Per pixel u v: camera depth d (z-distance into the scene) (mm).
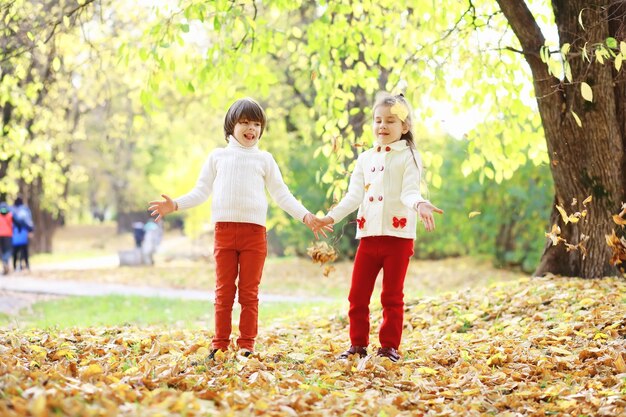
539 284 7078
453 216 17844
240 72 6703
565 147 6918
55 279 16719
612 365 4395
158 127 21531
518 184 16844
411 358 4973
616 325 5266
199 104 19031
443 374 4430
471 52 7137
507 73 7234
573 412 3525
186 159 22094
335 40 7402
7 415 2611
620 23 6363
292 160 18188
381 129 4984
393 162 4930
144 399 3223
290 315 8594
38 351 4742
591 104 6617
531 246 17125
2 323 8273
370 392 3805
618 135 6797
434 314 6859
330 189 7012
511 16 6574
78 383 3471
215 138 20625
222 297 4820
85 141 30156
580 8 6355
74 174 25453
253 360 4395
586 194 7000
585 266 7289
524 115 7535
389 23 7758
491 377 4273
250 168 4895
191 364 4492
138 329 6715
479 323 6324
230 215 4793
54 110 13727
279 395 3590
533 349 4988
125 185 37812
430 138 17688
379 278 15938
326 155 7211
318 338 6258
